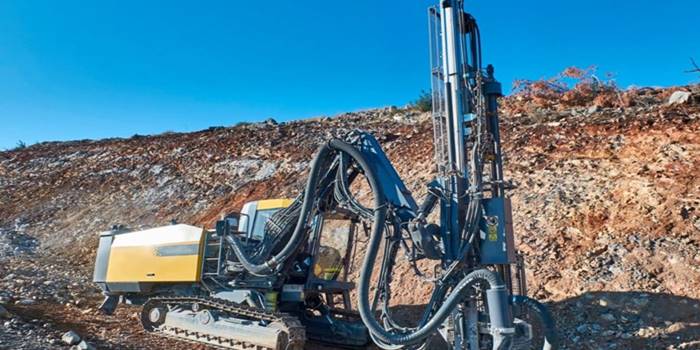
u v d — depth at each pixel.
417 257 7.07
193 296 9.23
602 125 14.09
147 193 20.77
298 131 22.94
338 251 9.71
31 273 14.52
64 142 31.42
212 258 9.36
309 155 19.67
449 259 6.91
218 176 20.36
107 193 21.78
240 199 18.06
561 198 11.50
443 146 7.31
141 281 9.75
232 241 9.12
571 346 8.16
